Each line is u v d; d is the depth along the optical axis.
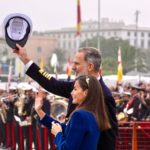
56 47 185.25
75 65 9.49
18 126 25.12
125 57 119.56
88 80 8.62
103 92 9.12
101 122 8.56
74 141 8.31
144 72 123.25
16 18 9.12
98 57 9.47
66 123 9.06
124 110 24.23
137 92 24.53
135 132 19.83
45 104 23.08
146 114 24.52
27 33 9.21
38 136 23.73
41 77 9.71
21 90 25.58
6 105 26.83
